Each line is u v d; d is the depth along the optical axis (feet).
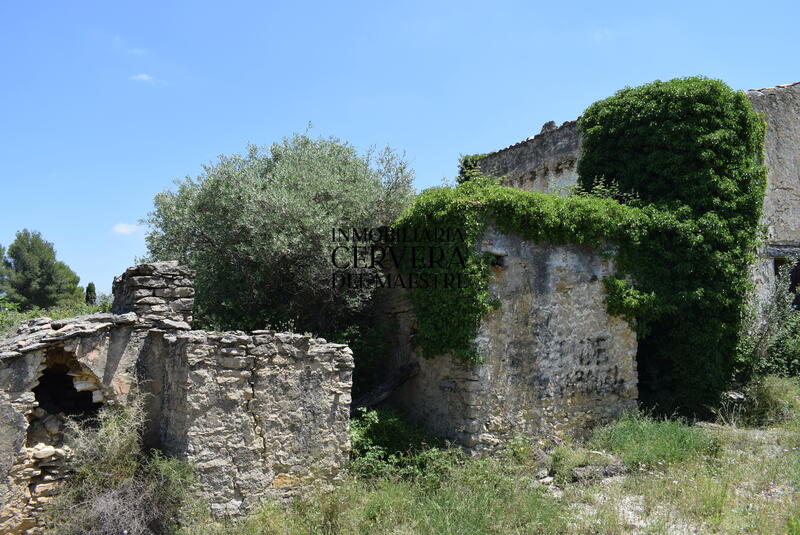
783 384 39.55
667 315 38.47
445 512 23.13
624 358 35.40
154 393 24.93
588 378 33.91
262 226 36.29
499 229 31.48
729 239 37.55
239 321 36.24
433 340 31.99
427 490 26.16
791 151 49.42
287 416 25.05
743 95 40.37
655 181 39.73
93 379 23.71
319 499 23.71
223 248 38.04
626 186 40.93
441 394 32.01
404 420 32.99
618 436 32.04
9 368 21.49
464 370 30.37
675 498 25.02
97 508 21.07
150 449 24.49
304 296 38.04
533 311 32.24
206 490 22.61
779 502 24.09
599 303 34.71
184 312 26.30
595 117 43.37
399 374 34.04
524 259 32.22
